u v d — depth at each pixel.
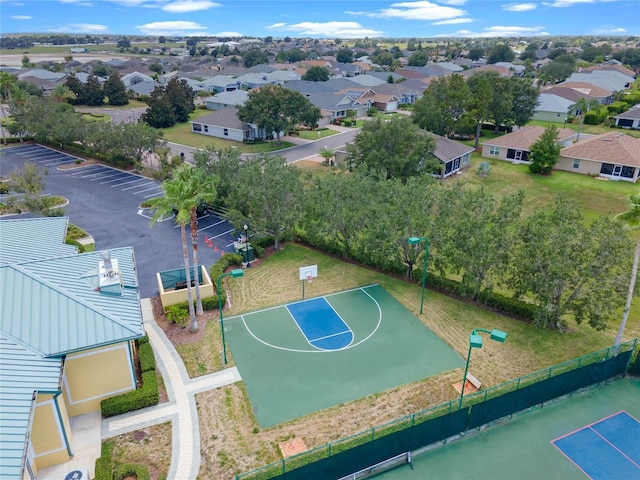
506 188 60.56
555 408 24.80
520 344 29.39
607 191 58.97
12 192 55.00
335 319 32.16
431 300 34.72
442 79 83.31
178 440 22.09
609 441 22.62
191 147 80.31
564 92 108.19
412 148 58.06
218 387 25.61
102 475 19.62
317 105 103.44
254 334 30.42
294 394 25.06
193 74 153.88
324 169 67.56
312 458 20.75
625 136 69.00
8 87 90.81
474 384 25.48
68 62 193.38
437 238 33.50
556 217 31.33
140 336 23.20
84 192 57.94
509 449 22.16
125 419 23.41
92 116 102.00
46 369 20.25
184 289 33.16
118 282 25.78
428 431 21.66
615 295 27.42
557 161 65.81
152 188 59.62
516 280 31.20
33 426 19.64
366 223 37.28
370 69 183.12
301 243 44.69
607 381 26.84
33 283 24.66
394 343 29.55
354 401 24.55
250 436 22.31
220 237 44.75
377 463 20.64
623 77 140.50
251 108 79.94
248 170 40.91
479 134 86.88
